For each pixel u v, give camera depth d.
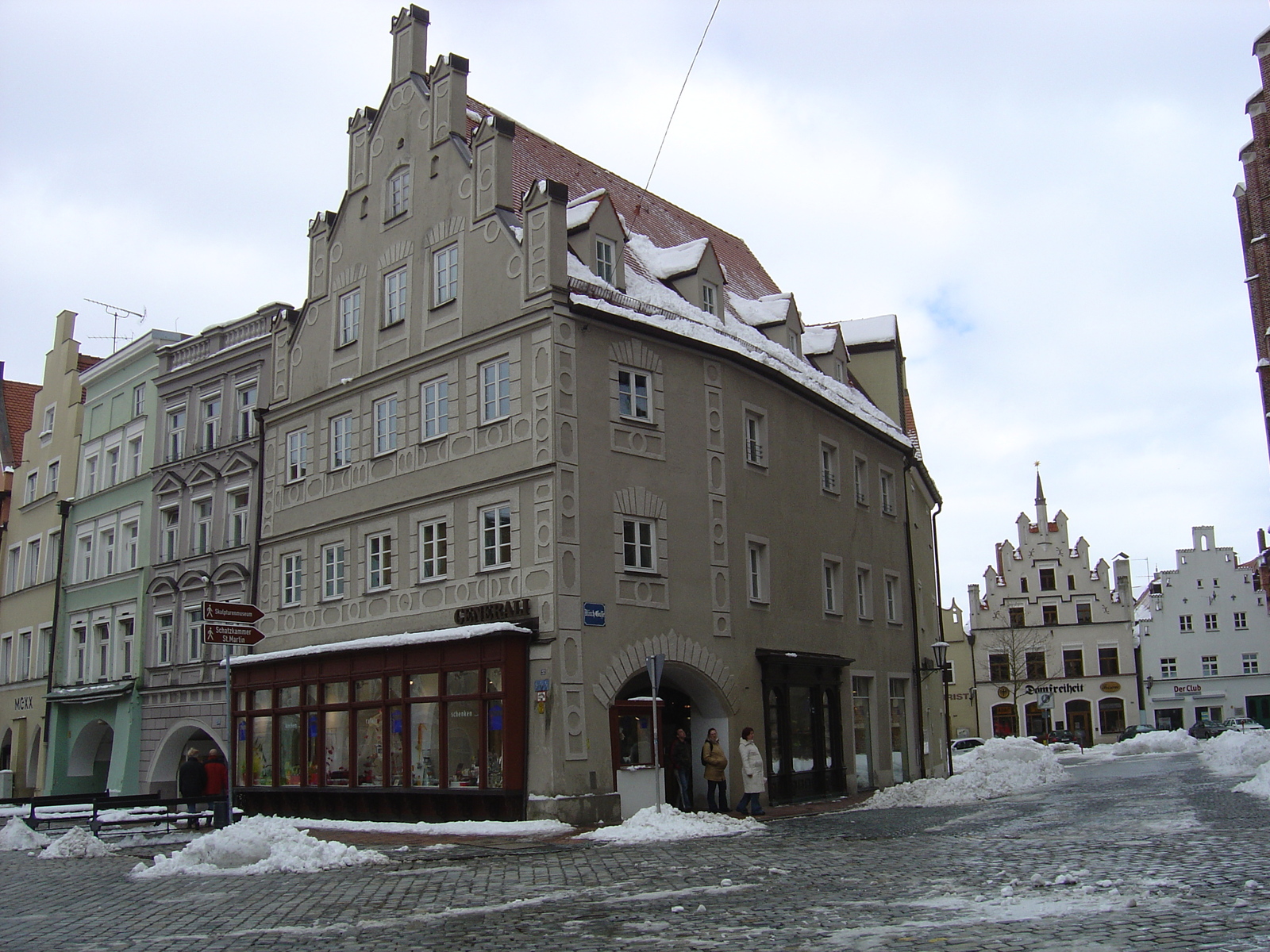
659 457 26.73
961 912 10.12
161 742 36.25
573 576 24.14
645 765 24.73
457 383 26.80
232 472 34.84
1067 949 8.13
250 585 33.31
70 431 44.69
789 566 30.86
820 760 30.83
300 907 12.00
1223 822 17.31
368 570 28.45
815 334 39.38
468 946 9.48
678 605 26.45
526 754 23.38
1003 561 86.31
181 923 11.12
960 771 42.12
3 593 47.47
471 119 31.48
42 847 20.06
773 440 31.03
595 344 25.80
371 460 28.88
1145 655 86.06
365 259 30.27
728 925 10.02
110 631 39.69
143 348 40.03
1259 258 33.91
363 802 25.95
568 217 28.52
